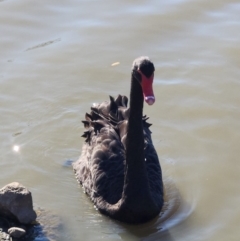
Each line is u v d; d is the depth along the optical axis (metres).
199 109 12.32
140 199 9.45
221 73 13.28
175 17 15.18
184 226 9.57
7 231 9.34
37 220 9.66
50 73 13.46
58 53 14.05
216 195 10.25
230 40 14.31
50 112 12.41
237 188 10.39
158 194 9.86
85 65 13.71
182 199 10.18
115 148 10.15
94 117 10.93
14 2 15.82
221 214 9.81
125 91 13.00
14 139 11.67
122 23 15.02
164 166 10.95
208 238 9.29
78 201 10.22
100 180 9.97
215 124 11.91
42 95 12.84
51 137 11.77
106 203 9.81
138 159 9.36
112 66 13.68
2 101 12.64
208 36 14.50
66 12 15.52
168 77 13.24
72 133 11.89
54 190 10.47
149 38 14.51
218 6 15.54
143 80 8.60
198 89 12.85
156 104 12.49
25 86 13.08
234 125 11.86
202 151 11.27
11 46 14.30
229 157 11.11
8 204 9.45
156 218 9.76
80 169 10.66
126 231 9.55
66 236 9.37
